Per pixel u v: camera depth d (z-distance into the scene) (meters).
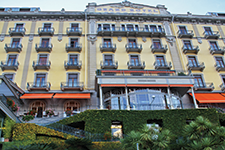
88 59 28.09
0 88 19.73
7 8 31.95
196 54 30.38
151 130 11.16
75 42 29.70
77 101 24.88
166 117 18.53
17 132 14.91
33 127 15.27
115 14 31.66
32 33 29.53
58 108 24.16
